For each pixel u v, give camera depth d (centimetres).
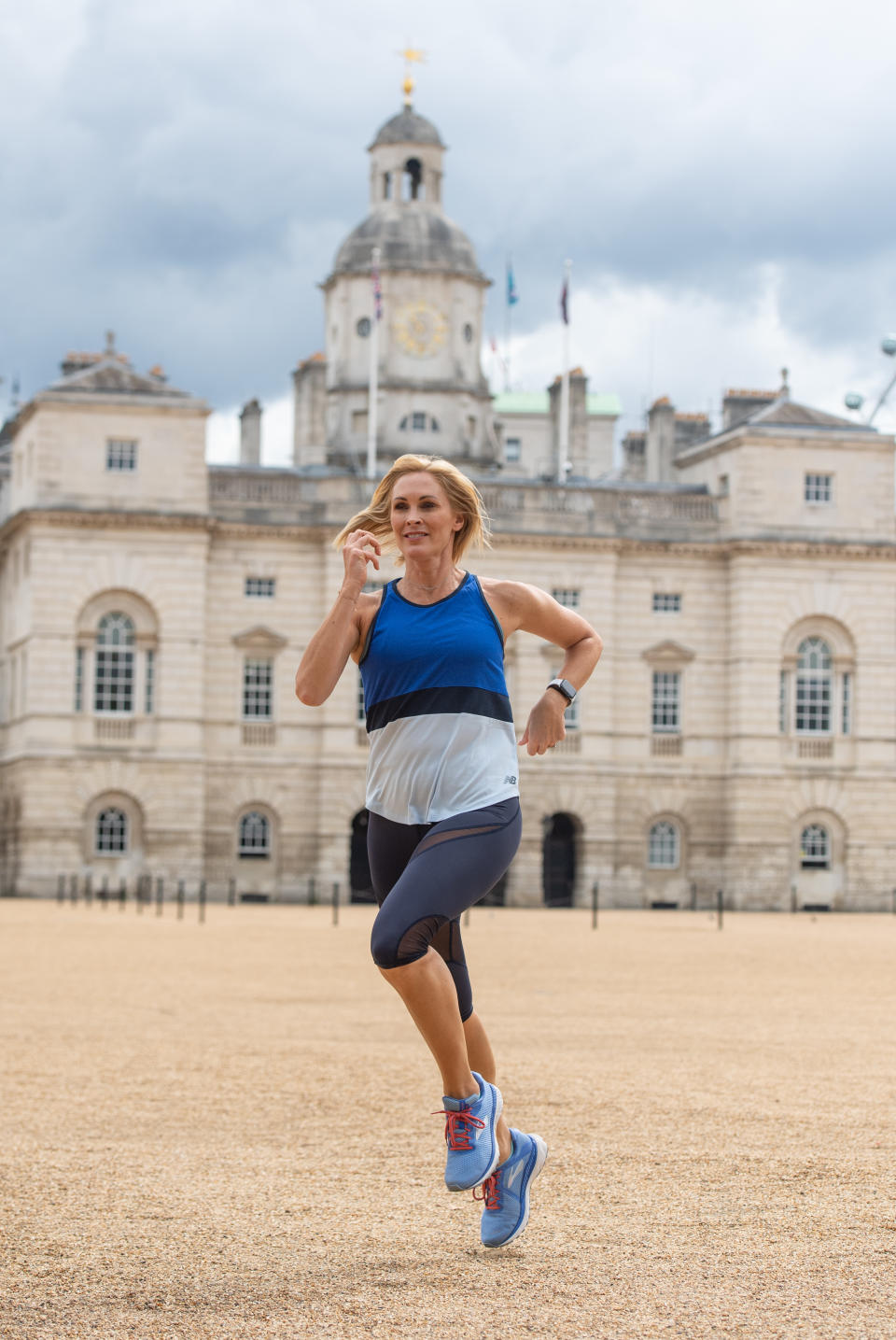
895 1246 1040
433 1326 865
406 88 9788
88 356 9919
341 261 9594
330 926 5562
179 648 8275
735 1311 891
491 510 8731
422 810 963
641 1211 1142
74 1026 2358
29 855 8119
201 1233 1086
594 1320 873
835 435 8919
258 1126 1521
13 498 8844
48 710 8156
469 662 968
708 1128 1488
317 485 8675
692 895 8794
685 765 8875
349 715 8550
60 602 8181
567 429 9625
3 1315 892
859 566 8906
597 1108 1602
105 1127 1516
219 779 8481
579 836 8712
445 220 9606
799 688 8900
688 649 8881
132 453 8306
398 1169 1314
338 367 9519
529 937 5031
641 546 8850
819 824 8869
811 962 3897
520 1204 1002
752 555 8812
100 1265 998
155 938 4619
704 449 9294
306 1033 2294
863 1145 1403
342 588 978
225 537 8538
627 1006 2727
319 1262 1005
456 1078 932
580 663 1006
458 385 9462
